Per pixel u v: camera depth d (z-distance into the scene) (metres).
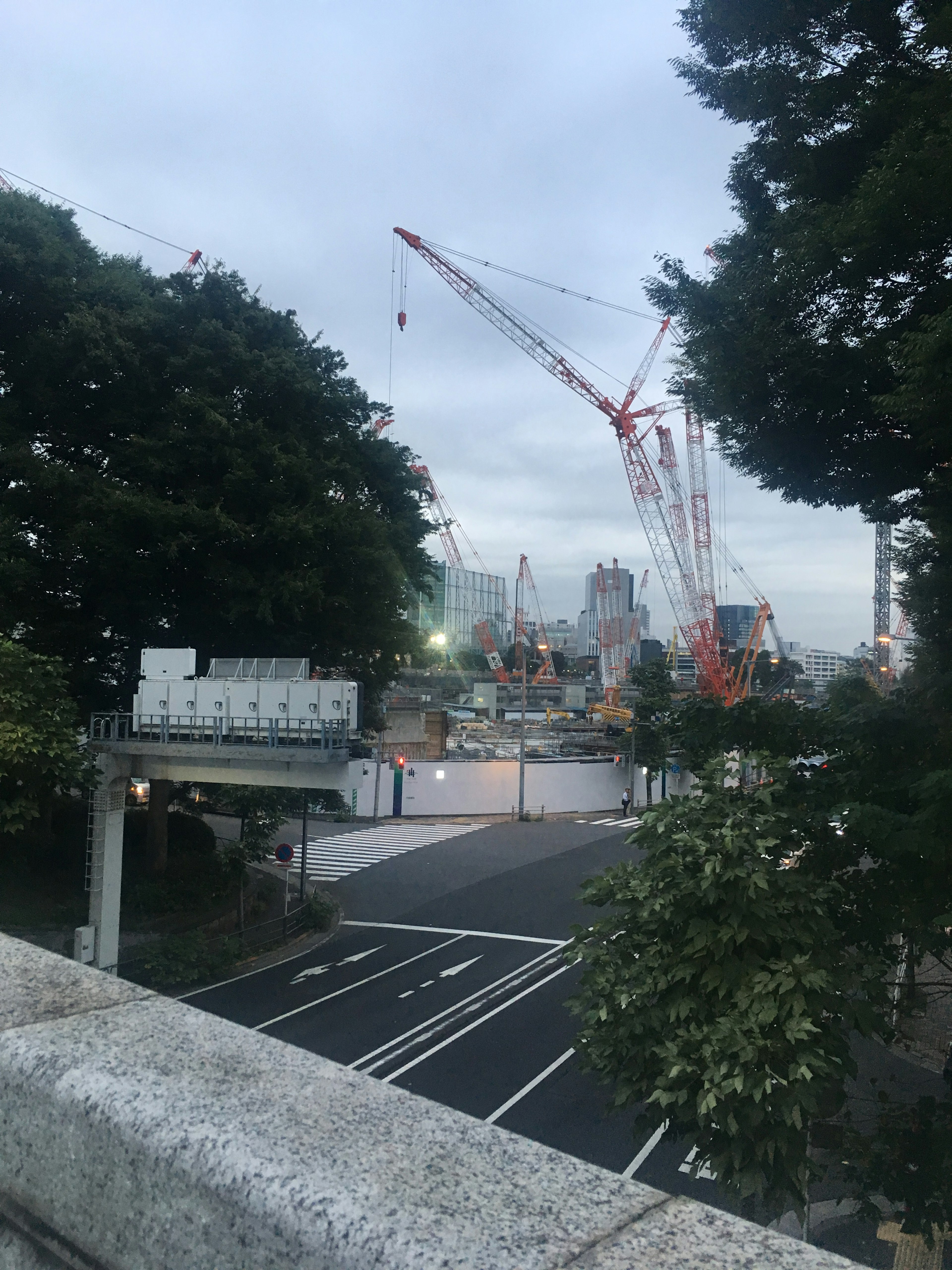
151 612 24.34
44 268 23.61
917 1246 8.74
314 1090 1.40
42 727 16.06
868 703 7.50
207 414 23.02
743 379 9.20
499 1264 0.92
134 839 30.52
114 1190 1.28
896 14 8.73
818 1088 4.91
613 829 51.59
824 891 5.71
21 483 22.52
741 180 10.74
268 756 18.16
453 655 195.12
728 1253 0.97
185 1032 1.63
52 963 2.03
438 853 42.84
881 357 8.42
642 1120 6.01
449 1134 1.28
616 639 146.88
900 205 7.38
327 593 25.20
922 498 10.05
